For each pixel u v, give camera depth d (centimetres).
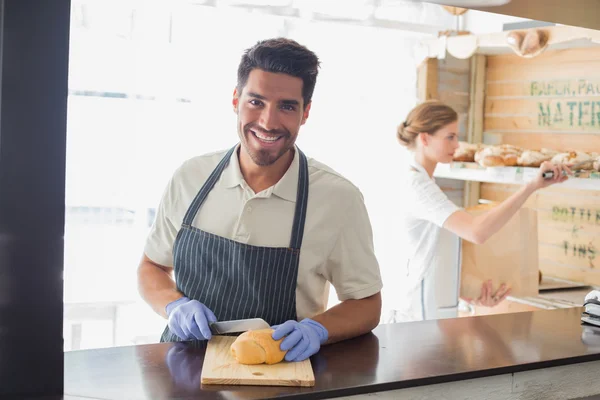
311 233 188
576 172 275
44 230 129
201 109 326
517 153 300
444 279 306
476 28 376
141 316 323
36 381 130
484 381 153
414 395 146
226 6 303
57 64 127
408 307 313
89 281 316
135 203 319
